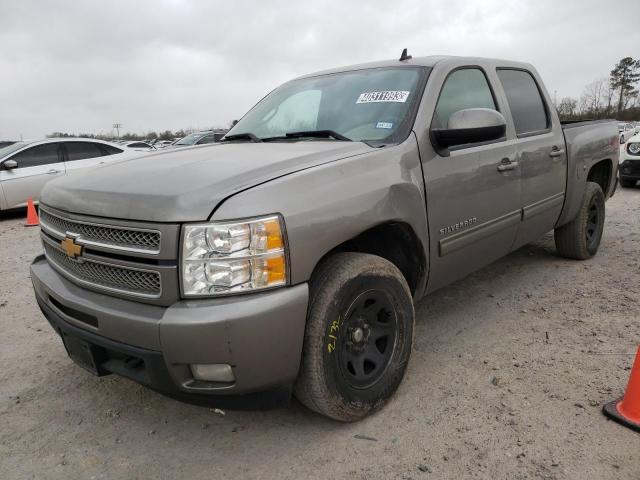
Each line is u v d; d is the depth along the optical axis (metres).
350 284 2.43
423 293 3.10
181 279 2.09
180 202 2.12
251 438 2.57
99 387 3.13
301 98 3.64
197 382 2.17
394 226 2.79
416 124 2.97
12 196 9.88
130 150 11.78
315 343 2.32
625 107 65.56
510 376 3.00
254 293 2.11
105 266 2.33
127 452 2.51
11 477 2.36
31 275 2.91
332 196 2.37
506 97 3.89
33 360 3.52
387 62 3.63
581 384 2.87
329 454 2.40
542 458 2.29
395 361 2.75
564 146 4.41
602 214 5.30
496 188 3.48
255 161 2.53
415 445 2.43
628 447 2.34
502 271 4.98
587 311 3.90
